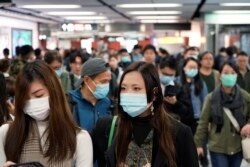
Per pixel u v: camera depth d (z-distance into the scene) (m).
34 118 2.11
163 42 22.59
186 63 5.50
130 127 2.16
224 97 4.22
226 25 14.10
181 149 2.12
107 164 2.17
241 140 4.19
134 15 14.52
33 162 1.95
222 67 4.29
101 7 11.46
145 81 2.09
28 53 7.33
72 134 2.10
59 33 17.53
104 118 2.34
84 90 3.33
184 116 4.81
